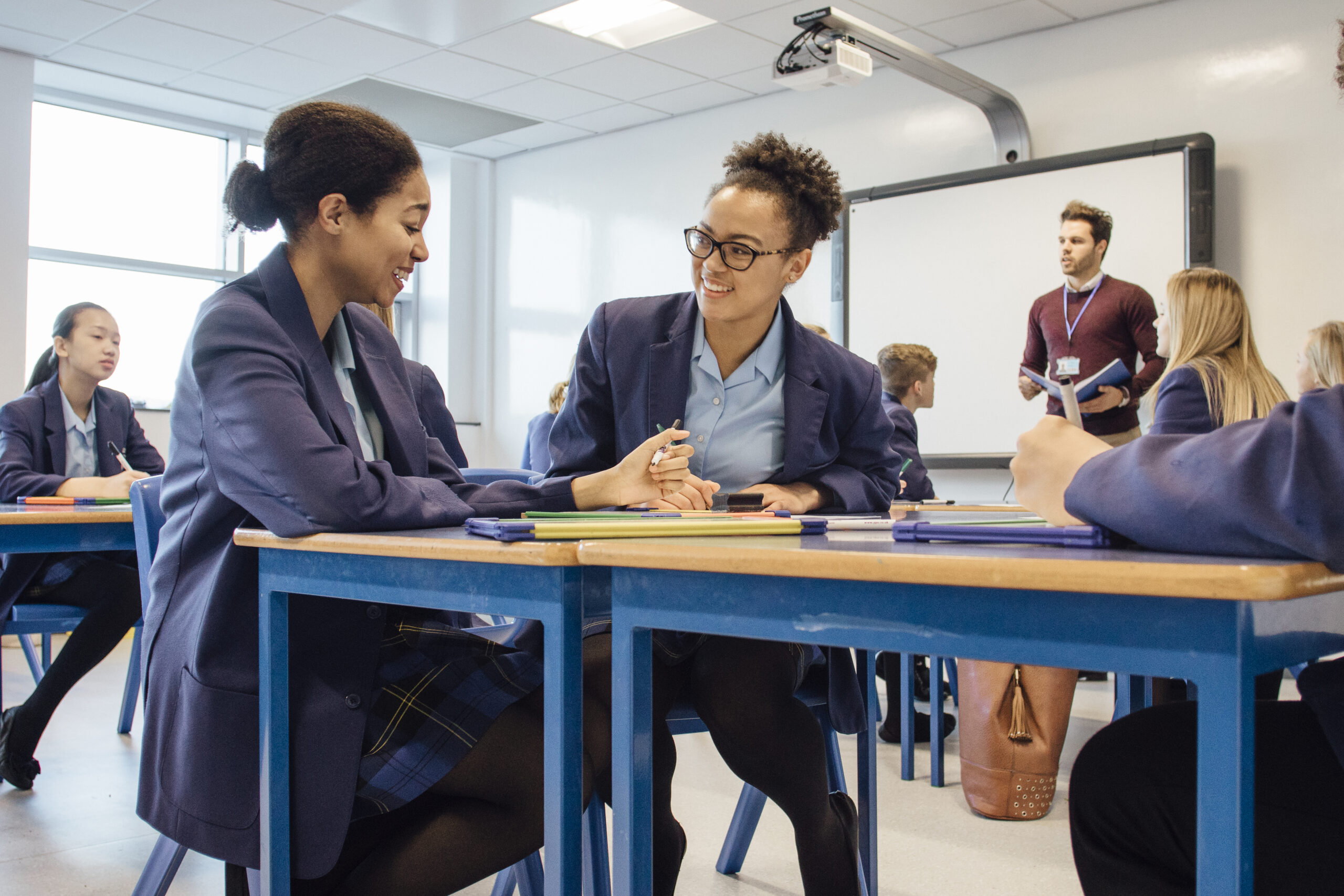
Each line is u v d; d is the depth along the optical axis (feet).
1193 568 1.88
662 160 21.39
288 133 4.03
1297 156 14.61
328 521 3.47
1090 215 15.79
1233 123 15.10
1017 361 16.63
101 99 20.01
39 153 19.66
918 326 17.57
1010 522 3.16
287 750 3.58
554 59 18.20
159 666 3.84
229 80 19.19
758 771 3.91
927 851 6.66
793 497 4.84
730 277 4.87
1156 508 2.23
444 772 3.47
